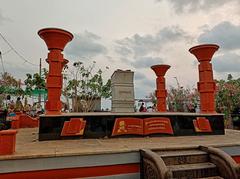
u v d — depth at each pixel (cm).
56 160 511
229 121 1770
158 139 802
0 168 468
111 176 549
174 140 774
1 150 487
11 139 500
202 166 564
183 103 2386
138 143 691
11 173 475
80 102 1866
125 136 831
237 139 804
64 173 514
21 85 2402
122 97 1002
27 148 582
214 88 1005
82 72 1933
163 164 494
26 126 1344
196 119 949
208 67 1008
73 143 686
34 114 1809
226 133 1041
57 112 778
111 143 689
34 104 2327
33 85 2411
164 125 890
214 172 566
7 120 1234
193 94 2369
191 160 588
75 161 525
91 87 1912
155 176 501
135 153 580
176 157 576
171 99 2464
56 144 661
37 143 682
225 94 1858
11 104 1988
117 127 825
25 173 485
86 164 533
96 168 541
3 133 490
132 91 1019
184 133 920
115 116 832
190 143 691
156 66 1309
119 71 1016
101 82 1953
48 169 503
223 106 1864
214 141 741
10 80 2306
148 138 828
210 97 999
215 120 979
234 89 1852
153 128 871
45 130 751
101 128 812
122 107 994
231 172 526
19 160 484
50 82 780
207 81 1002
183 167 554
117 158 562
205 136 912
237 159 668
